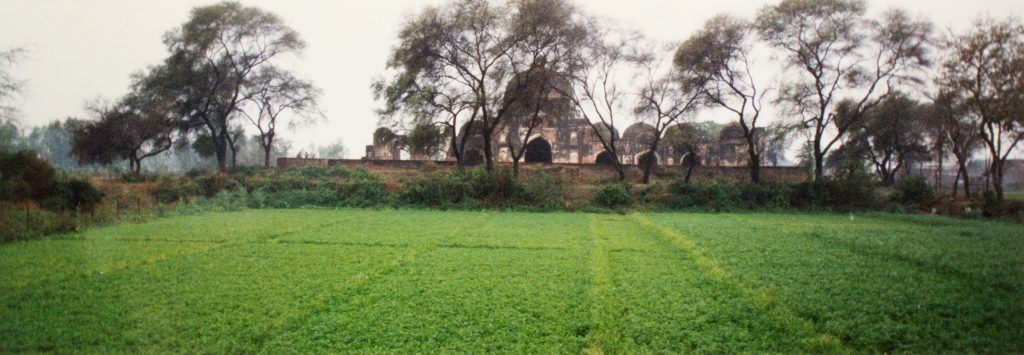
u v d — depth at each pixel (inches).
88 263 477.1
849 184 1197.1
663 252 550.9
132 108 1642.5
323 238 644.7
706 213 1118.4
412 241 621.3
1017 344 275.3
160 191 1120.8
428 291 379.9
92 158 1561.3
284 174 1416.1
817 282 399.5
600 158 2096.5
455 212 1072.8
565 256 523.8
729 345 279.3
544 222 870.4
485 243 610.2
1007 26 1021.8
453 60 1362.0
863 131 1683.1
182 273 438.0
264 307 339.9
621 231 741.9
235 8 1573.6
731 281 402.0
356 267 461.7
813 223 863.7
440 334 292.2
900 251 522.0
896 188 1207.6
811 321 309.6
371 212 1044.5
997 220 926.4
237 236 653.9
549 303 349.4
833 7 1274.6
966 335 288.4
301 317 319.9
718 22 1385.3
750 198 1207.6
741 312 329.7
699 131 1599.4
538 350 271.6
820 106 1350.9
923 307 331.9
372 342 283.0
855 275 423.8
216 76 1681.8
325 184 1240.2
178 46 1581.0
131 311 333.7
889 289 377.1
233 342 280.2
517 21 1312.7
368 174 1441.9
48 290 380.8
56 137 1893.5
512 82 1455.5
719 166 1716.3
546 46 1362.0
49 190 810.2
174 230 712.4
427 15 1312.7
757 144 1571.1
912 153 1749.5
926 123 1350.9
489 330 299.4
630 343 280.5
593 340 284.5
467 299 359.3
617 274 439.5
